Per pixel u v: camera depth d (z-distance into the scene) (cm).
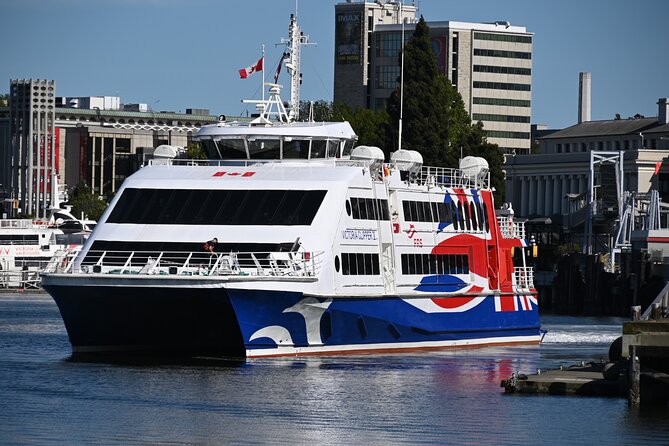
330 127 8512
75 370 7625
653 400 6962
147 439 5975
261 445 5916
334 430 6222
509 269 9869
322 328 8000
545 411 6706
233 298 7500
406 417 6531
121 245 7900
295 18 9262
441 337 8962
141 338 8131
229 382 7250
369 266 8256
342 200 8019
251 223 7869
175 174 8188
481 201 9494
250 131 8419
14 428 6150
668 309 7725
